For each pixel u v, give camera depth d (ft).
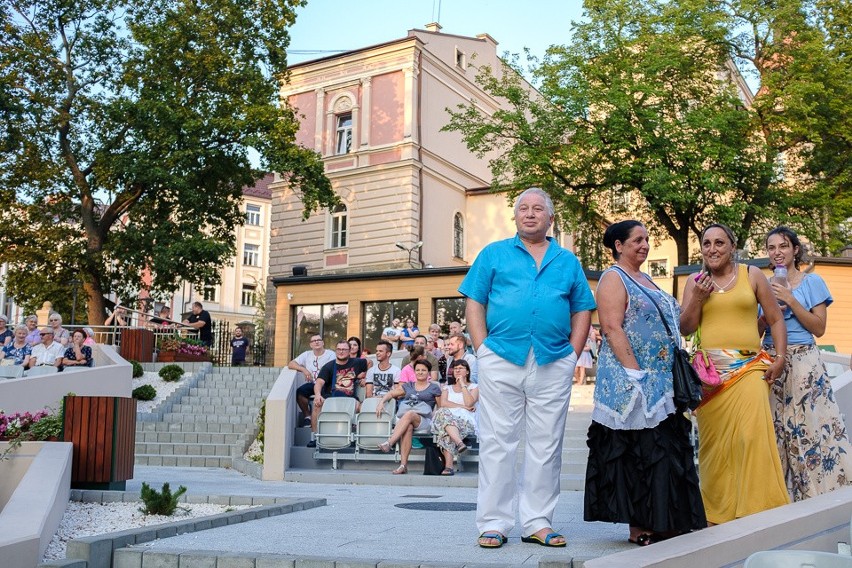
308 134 126.21
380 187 118.83
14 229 97.35
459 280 96.48
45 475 21.99
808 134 92.89
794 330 18.80
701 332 17.34
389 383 43.19
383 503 26.17
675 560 11.84
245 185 106.93
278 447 37.96
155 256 92.53
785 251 19.72
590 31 97.45
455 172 127.03
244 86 98.17
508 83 102.78
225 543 17.15
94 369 52.31
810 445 18.28
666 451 15.24
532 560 14.67
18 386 47.47
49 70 94.84
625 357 15.58
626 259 16.76
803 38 95.35
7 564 15.72
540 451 16.26
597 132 94.22
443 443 35.91
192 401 61.87
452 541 17.13
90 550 16.10
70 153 96.63
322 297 104.37
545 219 16.74
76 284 95.66
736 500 16.47
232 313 222.48
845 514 15.43
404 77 119.24
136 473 39.73
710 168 91.86
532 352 16.21
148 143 95.55
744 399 16.56
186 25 95.50
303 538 17.79
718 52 98.27
